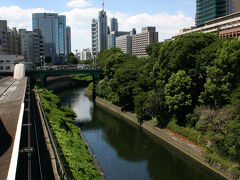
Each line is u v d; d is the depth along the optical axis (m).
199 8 173.38
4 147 24.17
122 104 89.69
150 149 55.41
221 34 127.94
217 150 45.50
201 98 52.94
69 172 33.69
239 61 46.38
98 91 108.44
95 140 60.47
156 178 42.81
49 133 42.00
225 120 43.97
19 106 39.34
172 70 58.72
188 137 54.50
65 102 109.12
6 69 116.88
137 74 80.19
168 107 61.62
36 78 120.44
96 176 38.59
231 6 152.38
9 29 196.50
